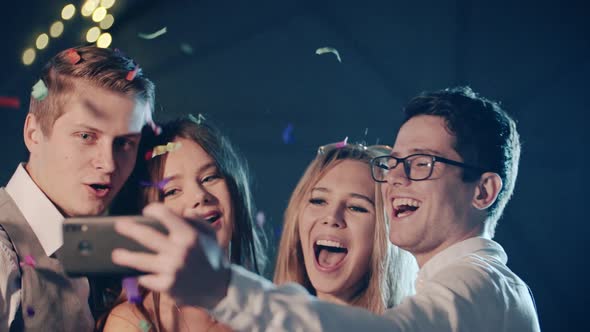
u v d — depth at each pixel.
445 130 2.00
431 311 1.45
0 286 1.92
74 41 4.42
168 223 1.11
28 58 4.39
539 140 4.95
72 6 3.98
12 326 1.92
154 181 2.23
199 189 2.25
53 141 2.08
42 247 2.03
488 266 1.73
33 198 2.07
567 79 4.91
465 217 1.99
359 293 2.53
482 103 2.07
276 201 5.01
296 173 5.04
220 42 5.06
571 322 4.99
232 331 2.03
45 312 1.96
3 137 4.47
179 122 2.35
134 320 1.94
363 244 2.48
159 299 1.97
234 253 2.37
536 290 5.04
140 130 2.16
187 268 1.11
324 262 2.55
